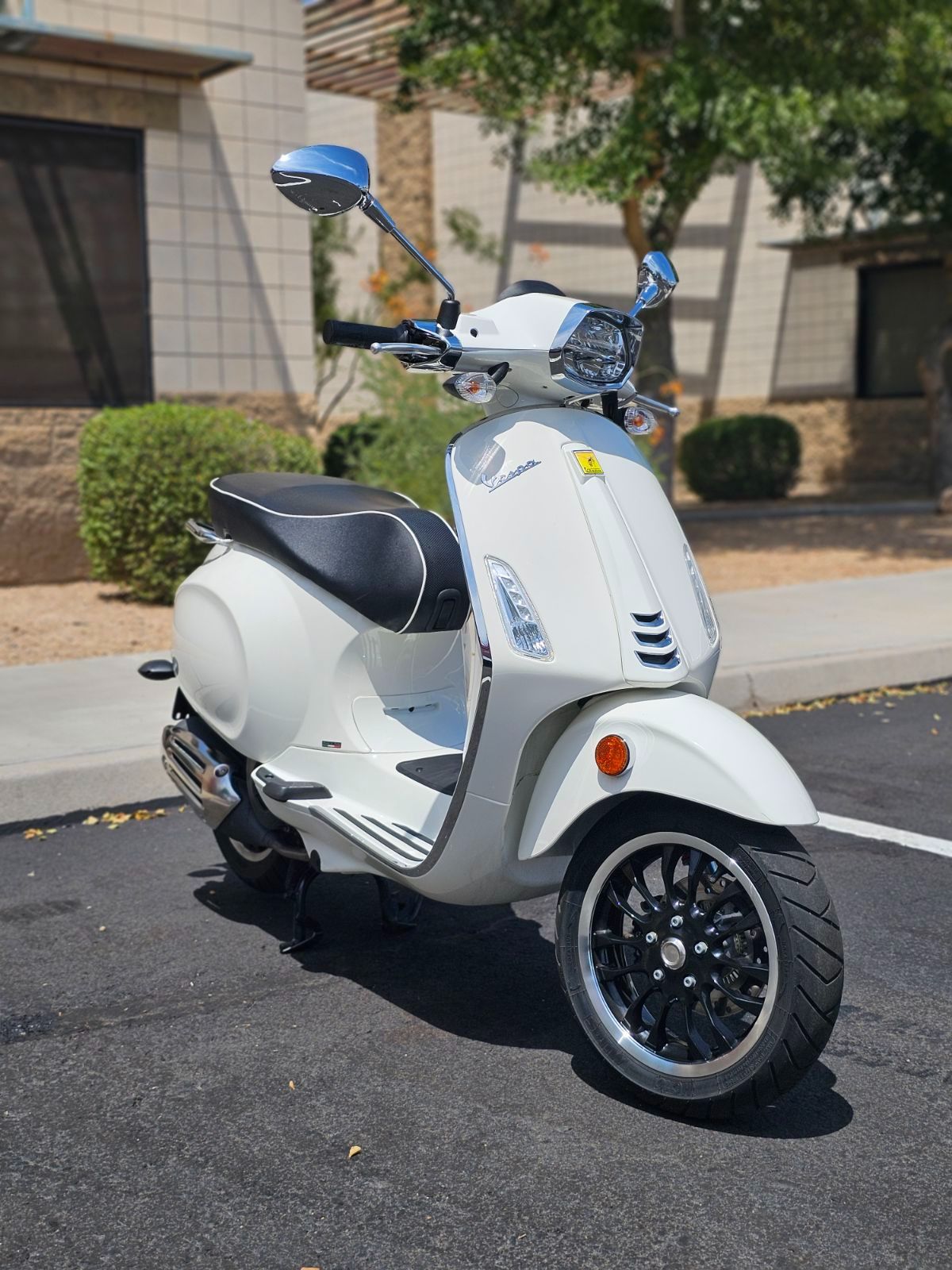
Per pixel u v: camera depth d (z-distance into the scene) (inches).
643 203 599.2
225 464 376.8
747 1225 105.7
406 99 597.0
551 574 126.0
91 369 442.0
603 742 121.5
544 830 126.6
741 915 119.0
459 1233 104.8
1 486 424.2
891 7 485.7
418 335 129.0
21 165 424.2
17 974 156.3
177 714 180.9
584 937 126.0
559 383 130.4
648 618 125.1
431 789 144.0
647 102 503.5
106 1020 143.9
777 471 798.5
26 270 428.5
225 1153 116.9
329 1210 108.1
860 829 209.5
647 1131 120.3
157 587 386.0
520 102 532.7
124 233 443.5
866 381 857.5
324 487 166.6
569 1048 137.4
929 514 683.4
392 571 150.3
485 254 898.1
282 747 156.4
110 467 376.5
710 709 121.6
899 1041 138.6
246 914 176.1
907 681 317.7
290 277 474.3
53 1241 104.2
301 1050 136.7
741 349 904.3
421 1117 123.0
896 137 683.4
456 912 177.6
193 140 451.2
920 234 784.9
